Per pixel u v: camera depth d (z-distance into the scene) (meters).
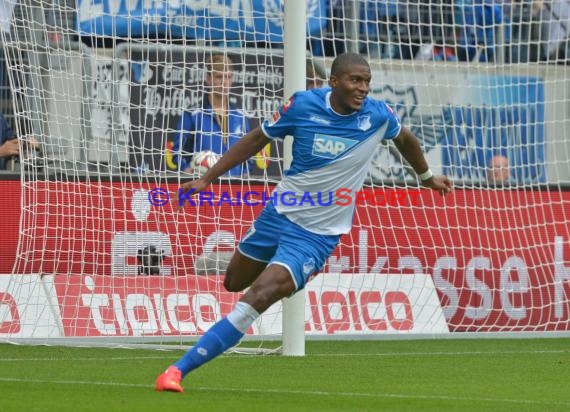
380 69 42.38
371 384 23.03
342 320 36.34
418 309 37.47
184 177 36.19
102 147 36.84
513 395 21.36
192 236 35.84
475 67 43.31
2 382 21.64
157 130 36.09
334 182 20.69
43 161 35.25
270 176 37.41
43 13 34.72
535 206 39.53
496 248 38.97
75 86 36.59
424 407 18.75
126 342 33.62
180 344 33.06
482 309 38.56
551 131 43.50
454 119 41.06
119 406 17.44
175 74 37.09
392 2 41.53
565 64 43.09
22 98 36.00
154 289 34.94
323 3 42.00
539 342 35.56
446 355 30.75
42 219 34.81
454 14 44.22
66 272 34.84
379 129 21.00
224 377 23.89
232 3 38.50
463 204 38.94
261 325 35.38
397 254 37.94
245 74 37.59
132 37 37.31
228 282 22.31
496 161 42.09
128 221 35.44
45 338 32.72
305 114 20.62
